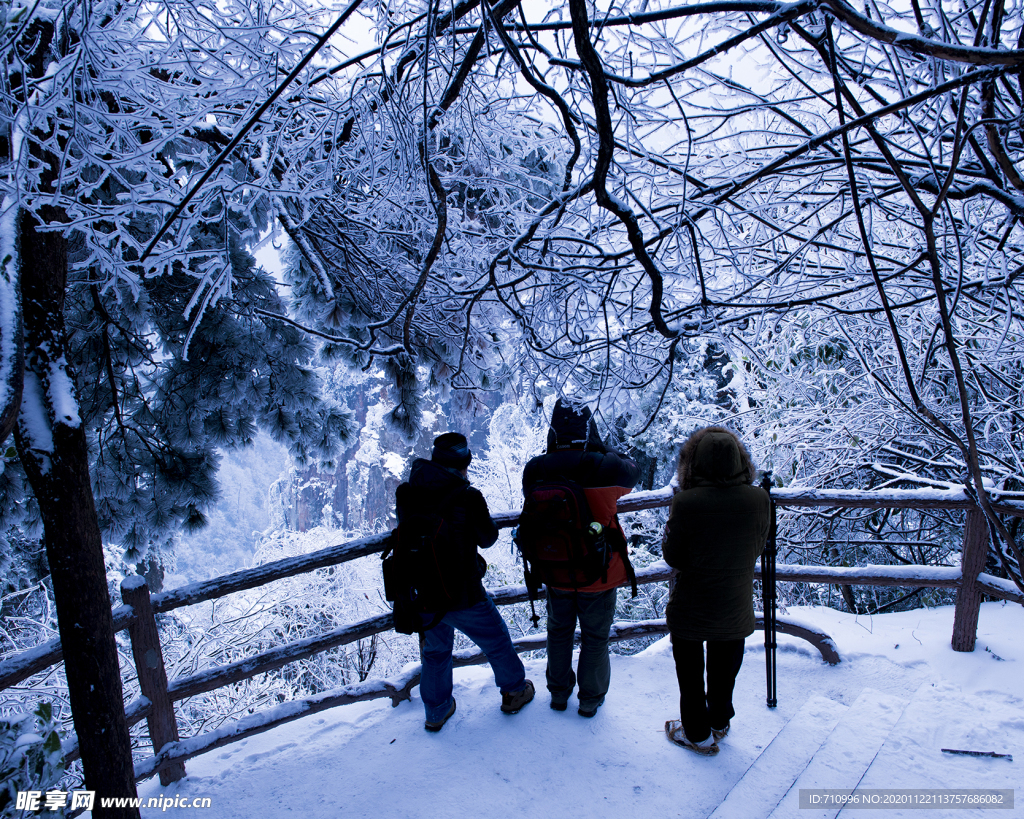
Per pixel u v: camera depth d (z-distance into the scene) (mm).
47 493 1954
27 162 1849
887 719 2594
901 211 3293
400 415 5781
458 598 2797
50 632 7688
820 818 2012
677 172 2518
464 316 4188
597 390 2984
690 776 2615
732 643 2668
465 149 2820
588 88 2148
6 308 1739
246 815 2631
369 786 2713
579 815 2443
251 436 6301
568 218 3121
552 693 3111
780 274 3385
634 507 3582
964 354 4270
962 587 3357
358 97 2309
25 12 1787
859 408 5484
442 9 1934
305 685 10820
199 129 2719
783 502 3523
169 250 2287
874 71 2436
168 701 3016
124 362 5332
